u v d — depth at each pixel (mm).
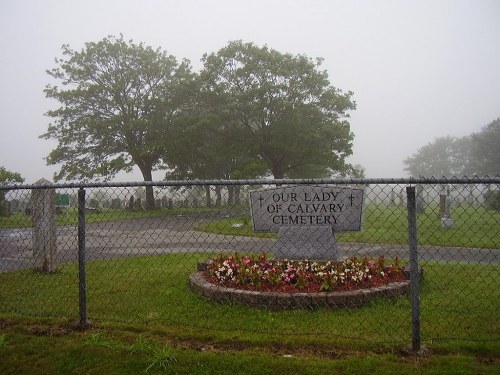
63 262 8523
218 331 4055
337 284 5348
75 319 4355
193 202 6719
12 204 9961
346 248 9750
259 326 4309
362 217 6207
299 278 5320
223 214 6637
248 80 29766
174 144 29953
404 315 4625
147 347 3561
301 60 29156
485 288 5820
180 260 8383
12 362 3391
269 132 30016
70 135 31750
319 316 4617
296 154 29703
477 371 3090
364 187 6215
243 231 9531
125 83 32625
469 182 3289
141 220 11984
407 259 8289
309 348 3643
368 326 4262
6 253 9047
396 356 3371
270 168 32469
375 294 5086
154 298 5488
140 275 6961
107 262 8164
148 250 9633
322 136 28484
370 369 3150
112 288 6035
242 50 30203
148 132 31906
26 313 4668
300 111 28891
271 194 6473
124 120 31797
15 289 6062
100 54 31969
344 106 30297
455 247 9641
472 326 4238
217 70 30906
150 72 32594
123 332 4004
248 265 5922
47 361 3412
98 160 32750
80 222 4102
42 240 7367
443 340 3729
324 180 3623
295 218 6418
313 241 6348
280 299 4898
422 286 5957
